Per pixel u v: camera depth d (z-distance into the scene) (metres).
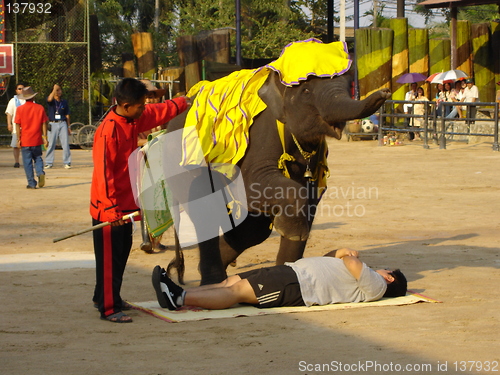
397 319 5.23
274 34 36.31
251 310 5.51
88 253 7.93
